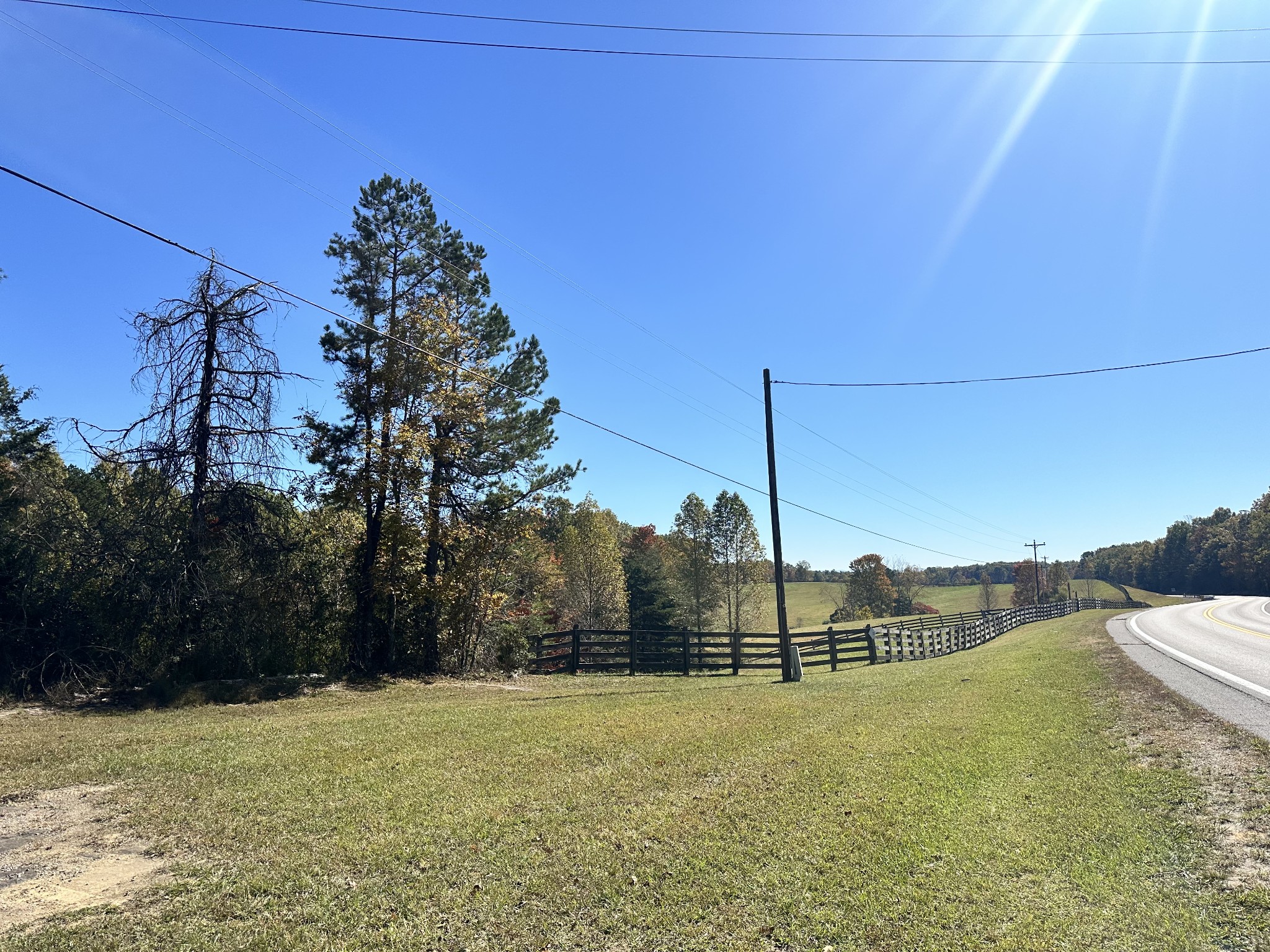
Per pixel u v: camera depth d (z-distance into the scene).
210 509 15.98
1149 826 5.87
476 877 5.18
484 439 22.50
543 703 13.69
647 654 22.27
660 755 8.73
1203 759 7.46
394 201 21.77
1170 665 14.49
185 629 15.32
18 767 8.00
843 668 24.11
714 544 54.41
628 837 5.94
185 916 4.54
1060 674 14.45
